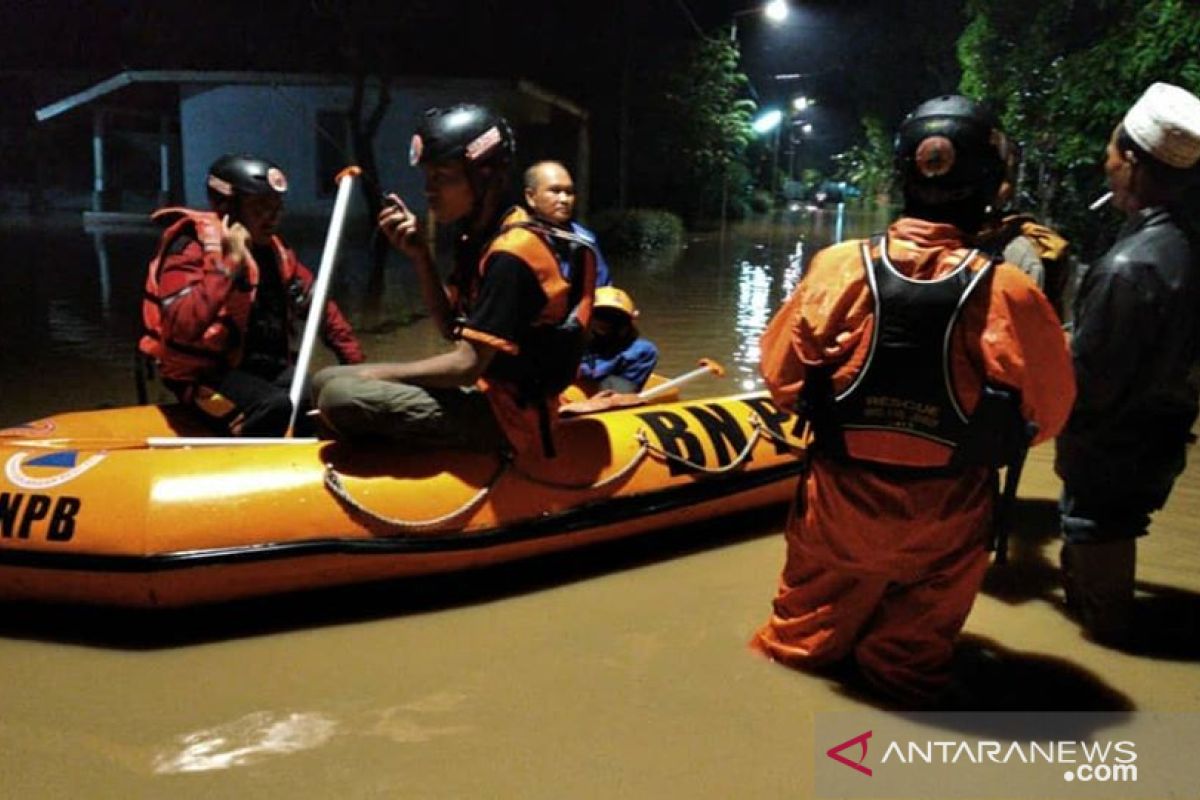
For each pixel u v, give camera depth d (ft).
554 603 12.51
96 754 9.25
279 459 11.75
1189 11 25.38
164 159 67.36
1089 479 11.43
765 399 15.85
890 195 116.78
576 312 12.21
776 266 50.85
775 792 8.89
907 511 9.80
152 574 10.86
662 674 10.84
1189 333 10.94
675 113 80.48
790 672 10.94
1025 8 37.35
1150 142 10.68
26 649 11.14
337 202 14.44
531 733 9.69
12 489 11.35
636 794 8.81
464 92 58.95
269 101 59.98
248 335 14.43
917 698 10.44
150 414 14.35
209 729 9.66
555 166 15.98
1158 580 13.24
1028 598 12.95
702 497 13.99
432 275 12.31
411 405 11.71
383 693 10.36
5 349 26.50
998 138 9.61
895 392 9.52
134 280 39.27
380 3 51.72
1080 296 11.25
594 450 13.24
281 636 11.51
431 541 11.85
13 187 76.02
